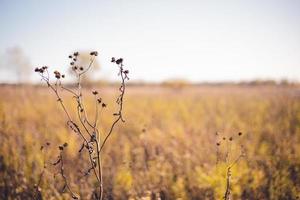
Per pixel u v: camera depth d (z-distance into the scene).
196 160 7.30
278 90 41.06
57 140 8.57
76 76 3.26
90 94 19.50
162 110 16.77
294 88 46.78
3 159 6.93
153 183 6.10
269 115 14.62
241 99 24.02
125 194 5.72
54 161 6.57
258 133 10.34
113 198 5.55
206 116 14.65
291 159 7.18
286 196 5.77
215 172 5.74
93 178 6.08
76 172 6.41
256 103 19.62
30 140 7.95
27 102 17.38
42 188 5.50
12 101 18.64
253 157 7.25
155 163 6.96
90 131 9.81
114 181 5.85
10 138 7.88
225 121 12.48
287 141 8.89
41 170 6.03
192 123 12.53
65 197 5.17
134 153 7.88
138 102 20.73
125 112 14.76
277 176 6.16
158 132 9.76
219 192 5.27
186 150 7.91
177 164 6.99
